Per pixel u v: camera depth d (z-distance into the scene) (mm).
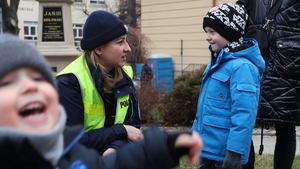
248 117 2814
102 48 2527
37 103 1136
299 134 6340
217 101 2969
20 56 1132
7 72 1112
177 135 1479
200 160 3139
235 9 3166
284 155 3713
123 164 1535
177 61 14141
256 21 3824
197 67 13547
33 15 27938
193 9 13586
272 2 3729
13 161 1145
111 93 2521
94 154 1504
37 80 1196
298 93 3637
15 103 1100
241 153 2791
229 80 2943
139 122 2791
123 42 2586
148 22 15055
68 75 2438
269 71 3703
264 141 6031
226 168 2811
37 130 1133
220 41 3150
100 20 2496
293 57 3619
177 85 7617
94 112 2455
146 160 1497
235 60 2955
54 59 8523
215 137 2949
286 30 3662
